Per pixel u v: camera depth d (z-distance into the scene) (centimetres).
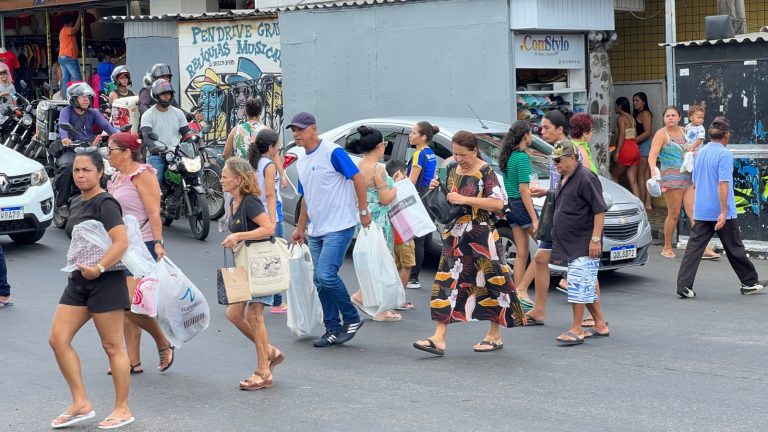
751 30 2186
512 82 1975
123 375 897
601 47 2128
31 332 1248
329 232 1170
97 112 1930
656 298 1444
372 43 2178
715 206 1428
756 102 1761
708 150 1435
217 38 2797
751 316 1318
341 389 1006
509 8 1959
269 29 2728
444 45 2061
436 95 2088
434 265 1672
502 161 1345
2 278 1372
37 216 1767
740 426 867
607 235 1470
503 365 1091
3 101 2712
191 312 1012
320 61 2272
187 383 1037
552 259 1197
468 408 934
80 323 898
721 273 1636
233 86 2683
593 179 1166
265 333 1014
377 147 1295
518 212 1342
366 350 1170
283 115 2367
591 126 1361
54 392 1007
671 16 1873
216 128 2709
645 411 915
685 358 1106
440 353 1127
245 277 989
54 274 1595
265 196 1238
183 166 1838
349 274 1612
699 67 1822
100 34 3453
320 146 1172
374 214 1306
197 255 1752
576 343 1175
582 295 1173
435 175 1464
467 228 1120
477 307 1131
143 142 1864
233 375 1067
